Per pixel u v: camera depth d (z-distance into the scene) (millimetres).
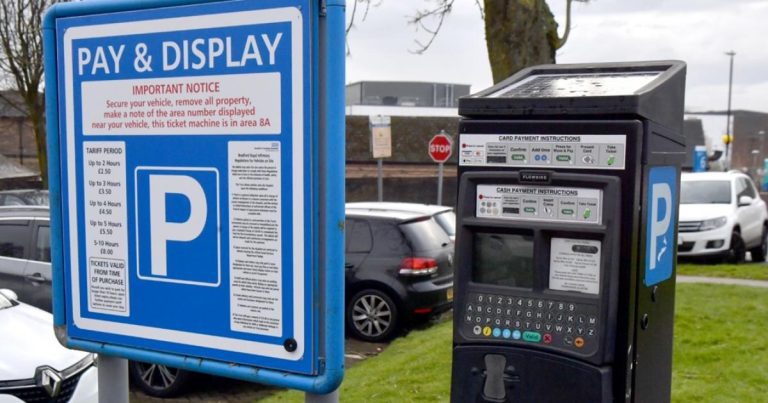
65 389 4738
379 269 8922
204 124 2549
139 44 2652
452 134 33719
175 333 2664
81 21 2766
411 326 9180
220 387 7008
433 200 33438
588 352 2562
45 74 2854
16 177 31031
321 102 2344
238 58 2463
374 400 5215
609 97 2502
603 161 2539
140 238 2713
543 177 2623
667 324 2990
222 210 2535
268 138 2430
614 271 2541
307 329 2414
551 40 7156
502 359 2713
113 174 2752
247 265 2502
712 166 42844
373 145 17391
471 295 2775
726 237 13523
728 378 5055
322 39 2328
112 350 2787
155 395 6785
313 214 2371
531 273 2705
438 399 5105
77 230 2846
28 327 5148
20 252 8023
